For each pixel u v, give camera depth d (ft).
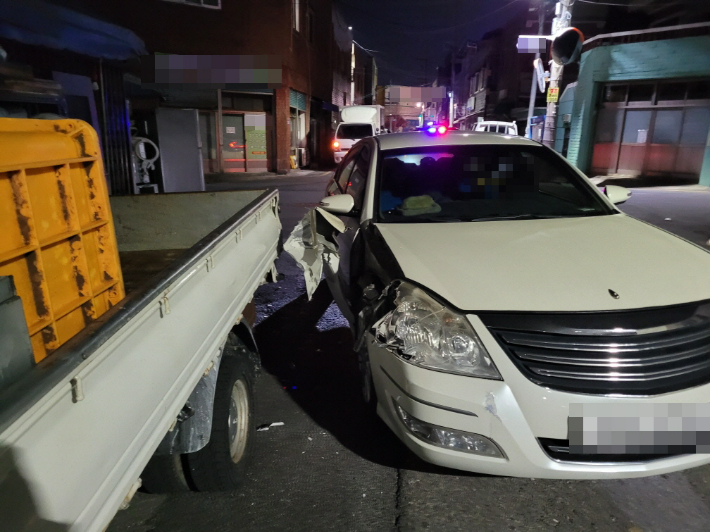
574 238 9.75
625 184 52.06
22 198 4.37
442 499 8.13
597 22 70.85
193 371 6.02
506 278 8.07
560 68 38.14
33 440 3.32
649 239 9.80
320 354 13.35
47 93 20.39
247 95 63.00
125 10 48.14
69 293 5.16
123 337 4.53
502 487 8.41
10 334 3.55
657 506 7.93
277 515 7.77
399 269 8.72
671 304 7.47
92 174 5.75
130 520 7.68
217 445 7.57
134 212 13.03
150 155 28.02
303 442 9.59
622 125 57.52
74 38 23.58
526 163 12.71
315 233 12.11
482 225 10.61
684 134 51.98
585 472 7.00
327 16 86.43
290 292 18.34
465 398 6.98
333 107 90.63
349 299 10.97
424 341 7.42
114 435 4.15
